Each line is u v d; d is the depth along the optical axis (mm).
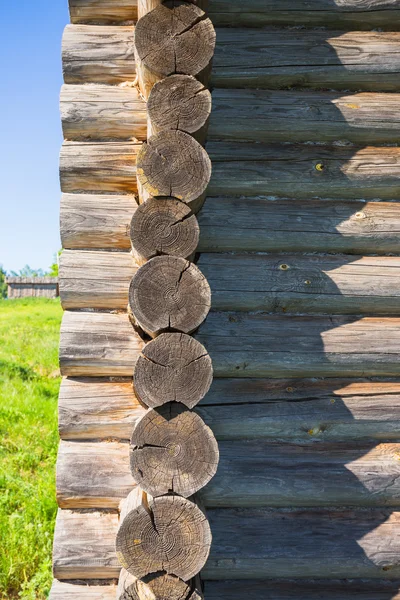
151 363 2082
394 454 2836
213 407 2773
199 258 2852
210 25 2330
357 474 2775
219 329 2803
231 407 2779
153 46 2314
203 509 2271
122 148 2914
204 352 2092
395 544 2736
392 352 2855
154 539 2033
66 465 2717
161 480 2070
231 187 2879
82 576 2688
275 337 2824
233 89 2951
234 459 2748
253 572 2691
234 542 2684
